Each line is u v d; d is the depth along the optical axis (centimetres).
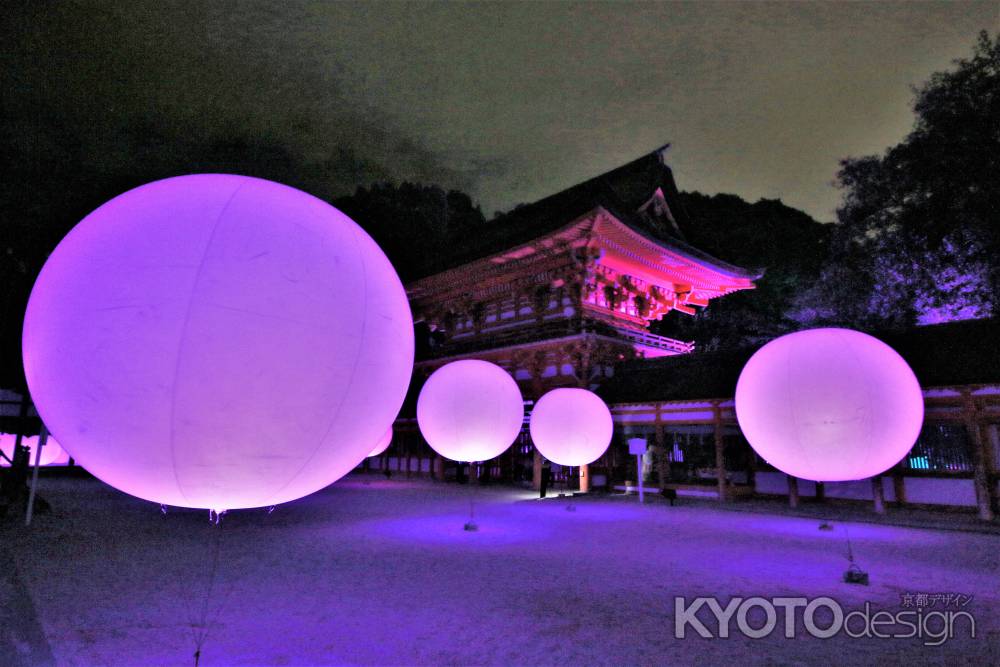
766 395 972
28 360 277
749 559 888
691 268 2875
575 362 2486
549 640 530
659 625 573
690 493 1891
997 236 2611
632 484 2033
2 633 526
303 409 278
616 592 695
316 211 318
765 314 4225
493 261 2845
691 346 2983
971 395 1358
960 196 2770
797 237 4394
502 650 505
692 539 1076
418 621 584
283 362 269
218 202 286
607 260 2716
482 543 1036
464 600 660
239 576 780
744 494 1800
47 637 530
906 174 2975
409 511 1547
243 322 261
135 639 528
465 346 2938
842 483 1606
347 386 295
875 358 945
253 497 301
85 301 257
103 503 1680
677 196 3047
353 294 300
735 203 4744
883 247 3066
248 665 469
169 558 902
